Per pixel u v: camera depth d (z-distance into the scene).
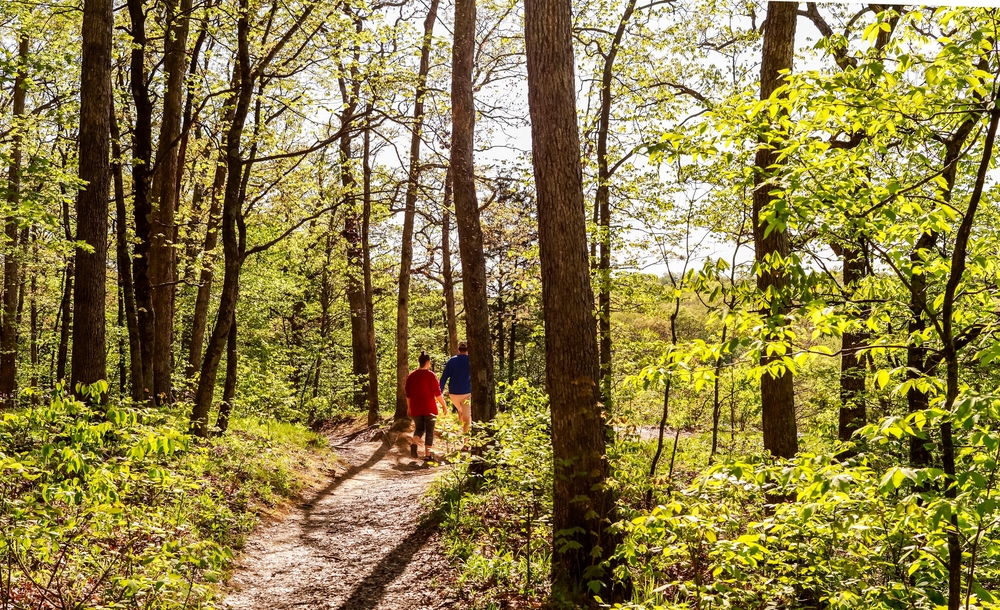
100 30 9.45
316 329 27.52
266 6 12.24
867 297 4.75
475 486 8.47
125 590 3.87
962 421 2.79
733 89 12.46
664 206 10.59
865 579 3.73
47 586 4.43
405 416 17.95
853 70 3.60
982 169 3.15
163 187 13.23
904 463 5.57
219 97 14.95
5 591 4.04
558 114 5.64
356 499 10.43
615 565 5.50
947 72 3.43
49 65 9.55
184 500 7.01
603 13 13.21
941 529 3.07
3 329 20.22
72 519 4.08
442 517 7.82
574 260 5.64
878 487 3.05
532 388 8.20
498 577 5.88
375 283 25.39
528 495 6.49
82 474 4.13
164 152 11.61
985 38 3.26
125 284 11.15
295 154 10.96
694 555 4.09
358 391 23.69
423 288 30.38
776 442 7.00
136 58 11.13
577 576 5.52
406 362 18.20
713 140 4.22
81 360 9.23
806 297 3.54
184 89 13.49
